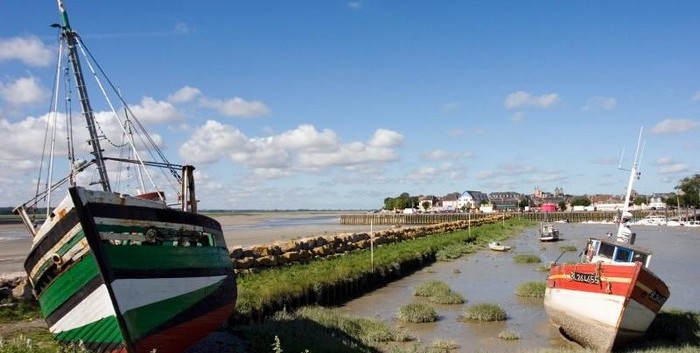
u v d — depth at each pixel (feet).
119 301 30.27
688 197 422.00
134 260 31.12
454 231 214.07
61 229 30.53
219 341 43.04
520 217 393.70
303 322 53.57
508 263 125.29
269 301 58.95
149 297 31.78
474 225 263.29
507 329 60.54
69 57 38.68
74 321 31.63
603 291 50.93
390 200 631.15
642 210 445.78
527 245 183.01
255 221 479.82
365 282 86.53
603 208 511.81
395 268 100.32
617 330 49.57
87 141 38.47
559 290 57.47
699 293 83.46
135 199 31.55
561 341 56.03
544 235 198.39
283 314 56.80
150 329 31.89
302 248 97.45
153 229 32.32
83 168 37.73
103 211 29.99
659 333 55.93
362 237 128.57
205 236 37.19
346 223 415.23
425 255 124.77
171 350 33.91
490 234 218.79
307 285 68.80
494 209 521.65
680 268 116.57
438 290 80.79
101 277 29.91
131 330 30.81
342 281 78.28
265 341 43.96
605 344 50.83
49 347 33.22
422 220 394.32
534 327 61.77
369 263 92.22
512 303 75.92
